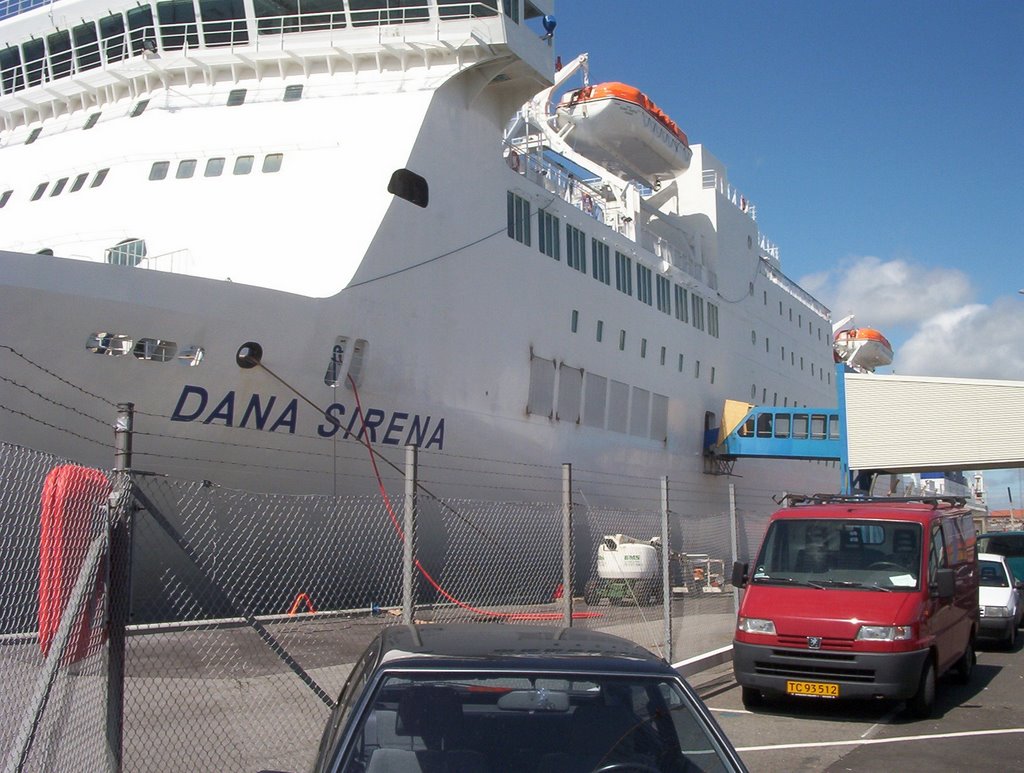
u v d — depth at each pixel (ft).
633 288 98.63
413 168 67.21
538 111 111.04
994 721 34.53
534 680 13.52
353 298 61.11
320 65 73.87
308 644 38.27
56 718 18.07
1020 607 61.36
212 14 73.15
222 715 27.09
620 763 12.76
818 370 161.07
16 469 32.48
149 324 50.42
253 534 51.13
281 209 66.18
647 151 112.78
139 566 47.57
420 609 45.85
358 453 62.18
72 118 77.82
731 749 13.24
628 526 84.84
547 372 82.48
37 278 46.57
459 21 70.64
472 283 72.69
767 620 35.09
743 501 124.06
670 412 104.47
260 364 55.36
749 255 134.41
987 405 93.86
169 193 68.28
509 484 77.20
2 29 78.13
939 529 38.78
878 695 33.35
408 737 12.85
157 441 51.96
